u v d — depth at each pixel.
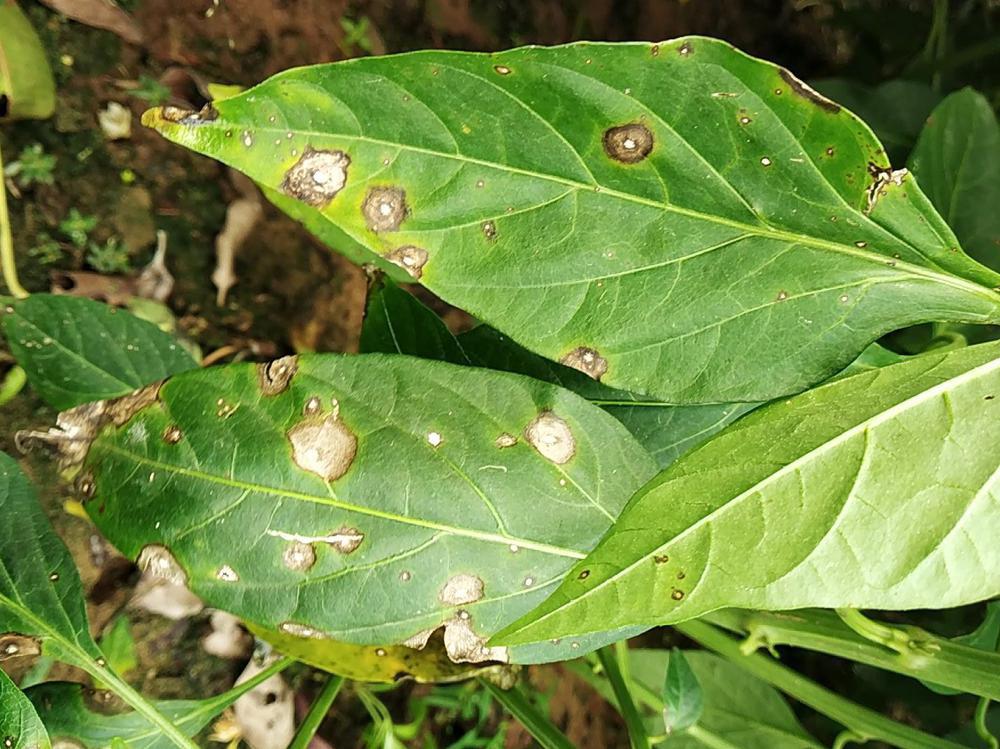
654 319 0.14
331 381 0.15
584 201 0.14
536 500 0.15
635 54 0.13
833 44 0.35
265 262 0.25
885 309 0.14
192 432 0.15
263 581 0.15
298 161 0.13
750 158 0.14
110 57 0.22
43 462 0.22
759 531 0.13
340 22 0.25
